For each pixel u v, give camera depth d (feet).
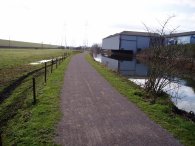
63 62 98.48
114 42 252.42
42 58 119.14
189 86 57.26
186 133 20.75
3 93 35.65
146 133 20.49
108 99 32.27
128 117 24.62
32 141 18.17
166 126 22.27
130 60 164.45
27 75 54.60
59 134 19.66
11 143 18.10
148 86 37.60
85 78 51.80
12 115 25.35
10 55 127.34
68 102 30.01
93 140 18.72
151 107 28.55
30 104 28.81
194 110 34.88
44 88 38.45
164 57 36.32
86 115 24.93
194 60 86.69
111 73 64.28
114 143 18.33
